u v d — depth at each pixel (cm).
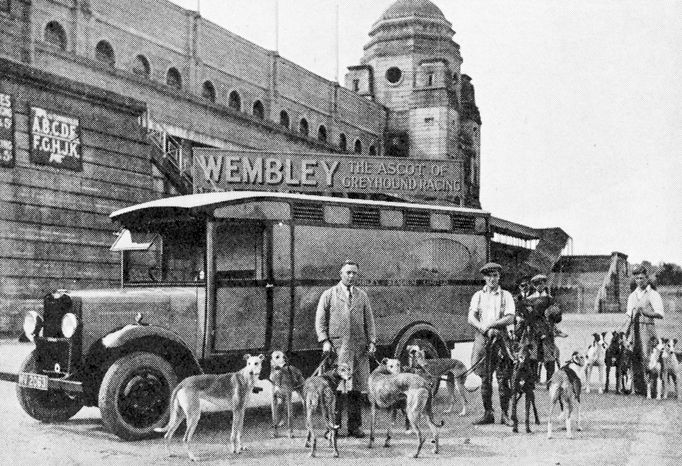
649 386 1245
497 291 1003
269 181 2648
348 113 5609
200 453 812
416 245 1189
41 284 2166
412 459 781
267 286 1005
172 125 3516
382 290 1138
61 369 912
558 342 2292
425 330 1177
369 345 919
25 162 2119
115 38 3372
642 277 1291
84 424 992
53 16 3005
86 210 2306
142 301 922
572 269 5009
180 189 2728
